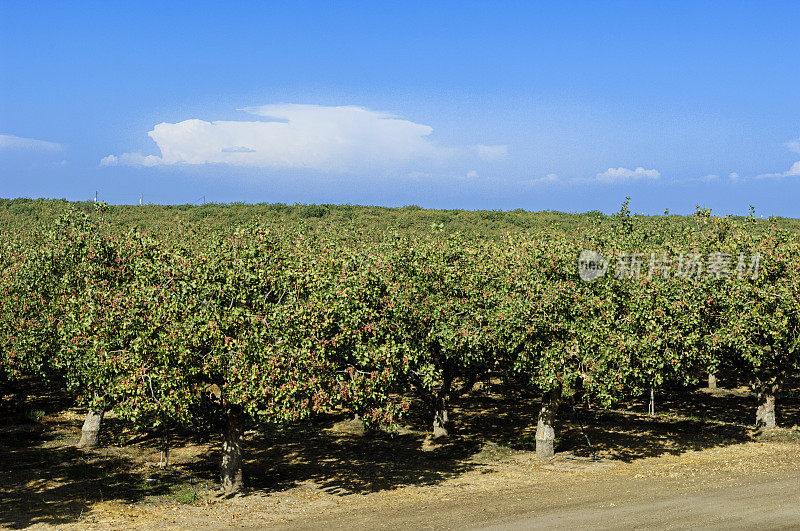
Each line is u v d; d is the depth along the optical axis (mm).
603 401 23031
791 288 26250
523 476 24875
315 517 19344
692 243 28422
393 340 20922
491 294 24391
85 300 21328
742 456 27641
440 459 28156
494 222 101250
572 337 23344
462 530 17625
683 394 42625
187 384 18750
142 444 29750
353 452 29438
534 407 39656
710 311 26078
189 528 18156
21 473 24203
